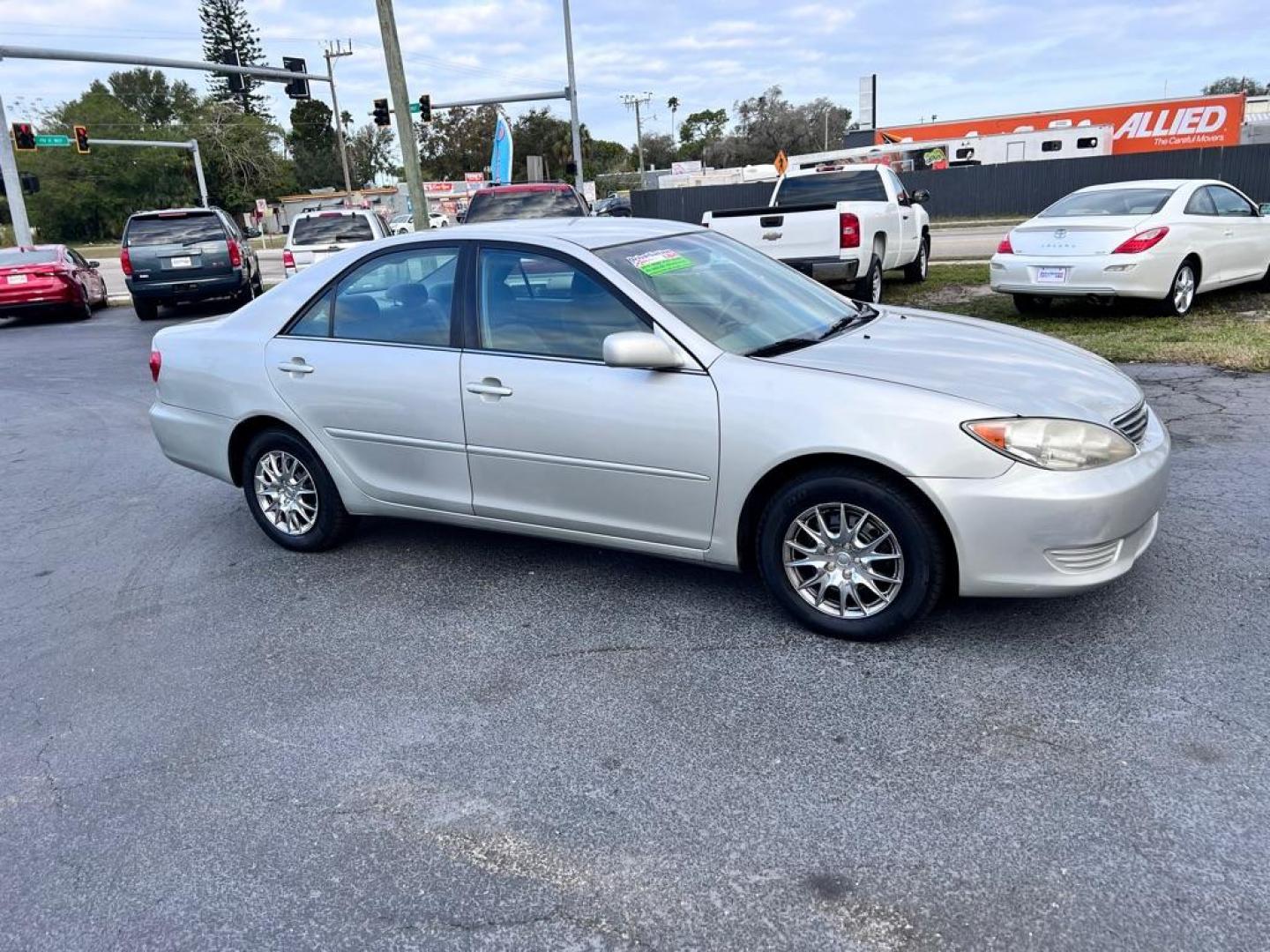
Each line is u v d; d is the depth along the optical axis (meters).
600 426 4.05
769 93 77.38
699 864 2.71
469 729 3.45
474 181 55.72
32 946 2.57
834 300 4.91
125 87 100.50
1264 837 2.65
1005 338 4.38
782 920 2.48
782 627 4.04
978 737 3.19
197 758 3.38
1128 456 3.57
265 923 2.60
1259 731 3.11
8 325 18.56
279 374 4.99
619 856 2.76
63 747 3.51
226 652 4.17
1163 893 2.48
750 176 49.53
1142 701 3.31
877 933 2.42
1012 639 3.77
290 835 2.95
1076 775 2.96
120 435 8.50
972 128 42.00
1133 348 8.65
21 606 4.83
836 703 3.45
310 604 4.61
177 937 2.57
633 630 4.11
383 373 4.64
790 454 3.67
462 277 4.46
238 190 75.75
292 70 25.05
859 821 2.83
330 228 16.95
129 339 15.24
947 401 3.52
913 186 36.16
